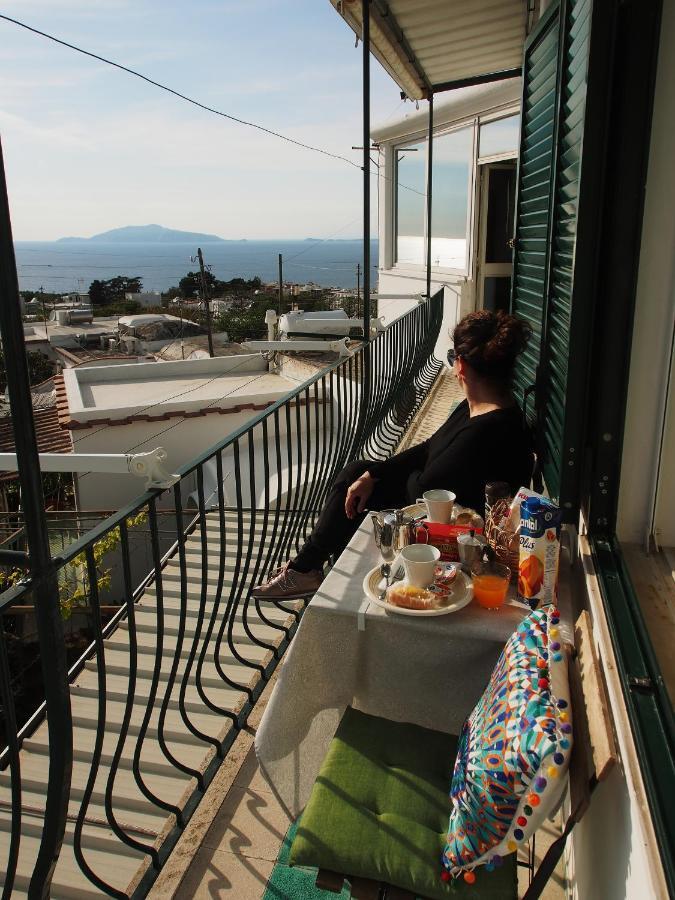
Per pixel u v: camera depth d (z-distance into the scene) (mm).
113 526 1581
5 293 1142
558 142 2365
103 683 1594
